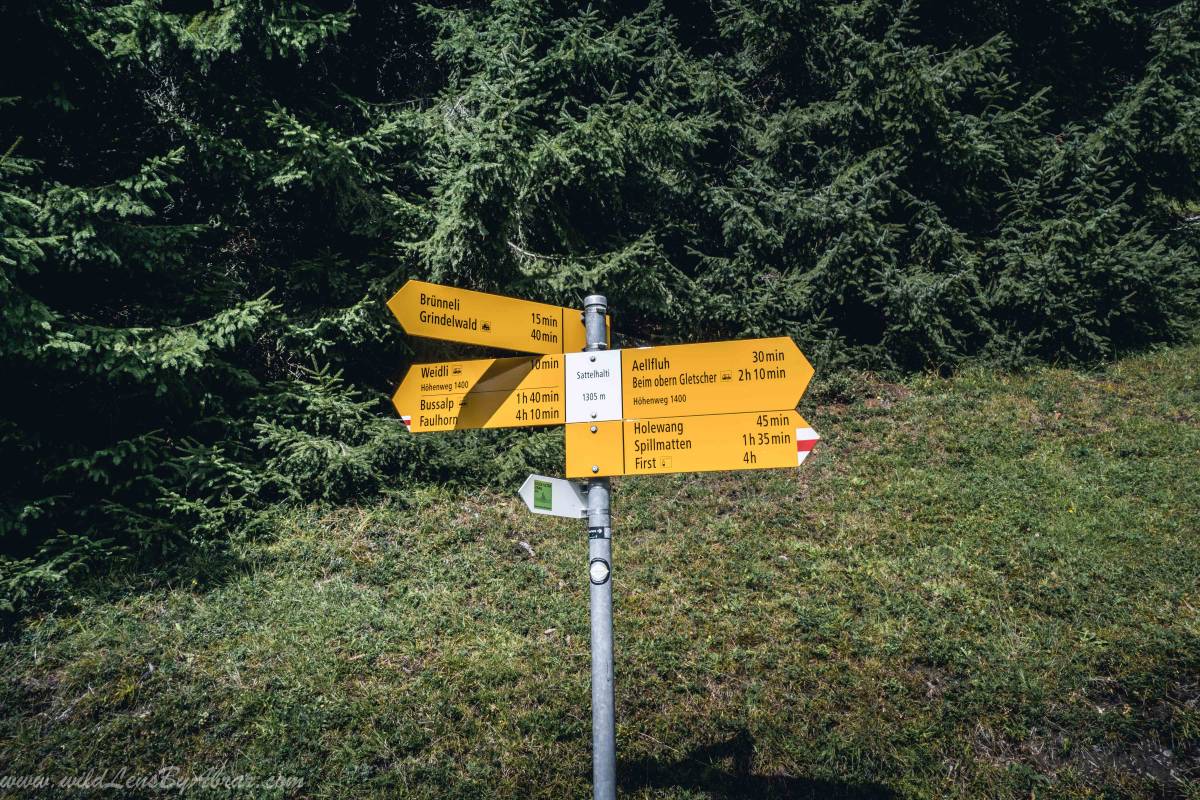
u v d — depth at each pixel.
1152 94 10.19
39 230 5.68
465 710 4.88
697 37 11.13
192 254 7.46
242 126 7.12
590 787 4.40
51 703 4.89
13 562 5.48
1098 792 4.32
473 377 3.55
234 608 5.73
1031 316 9.75
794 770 4.51
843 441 8.38
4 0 5.59
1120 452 7.73
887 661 5.22
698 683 5.12
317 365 7.56
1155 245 9.90
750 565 6.31
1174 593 5.60
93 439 6.45
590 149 7.54
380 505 7.08
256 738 4.63
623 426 3.31
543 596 5.98
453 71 8.73
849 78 9.77
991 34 11.04
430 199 7.63
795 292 9.20
